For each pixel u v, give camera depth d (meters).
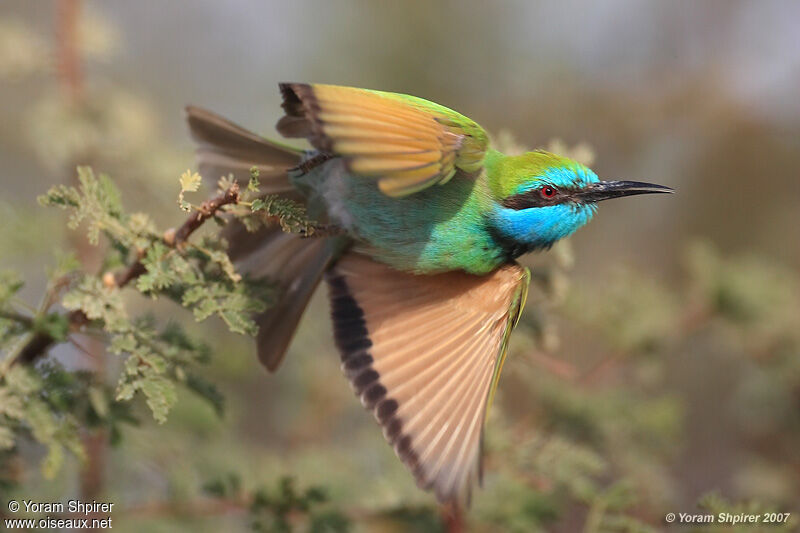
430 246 8.88
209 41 16.27
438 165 7.09
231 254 9.10
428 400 8.26
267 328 9.20
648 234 16.25
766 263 14.13
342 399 13.18
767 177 16.44
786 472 13.42
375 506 10.44
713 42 16.80
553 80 16.41
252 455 11.51
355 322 8.72
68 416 7.90
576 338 13.85
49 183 13.89
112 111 11.98
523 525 10.40
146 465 10.85
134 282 8.09
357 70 16.08
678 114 16.50
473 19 16.27
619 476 12.24
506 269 8.81
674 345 13.34
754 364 14.07
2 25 11.85
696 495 14.51
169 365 7.94
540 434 11.24
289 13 16.48
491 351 8.51
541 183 9.16
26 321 7.77
